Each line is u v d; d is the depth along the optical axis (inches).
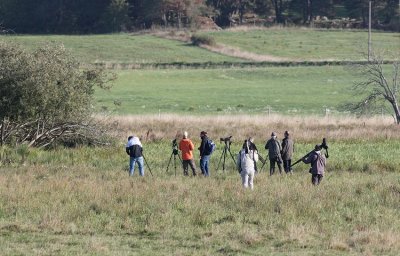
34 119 5782.5
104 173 4766.2
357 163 5378.9
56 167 5039.4
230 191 3983.8
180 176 4758.9
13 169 4867.1
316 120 7755.9
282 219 3324.3
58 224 3161.9
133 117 7765.8
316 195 3826.3
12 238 2952.8
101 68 6358.3
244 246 2896.2
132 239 2987.2
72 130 6053.2
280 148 5012.3
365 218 3368.6
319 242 2957.7
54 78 5703.7
